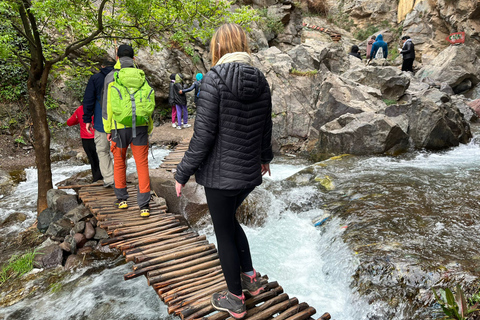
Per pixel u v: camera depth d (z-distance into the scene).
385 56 13.15
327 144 8.05
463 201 4.64
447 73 12.80
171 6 4.98
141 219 4.17
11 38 4.38
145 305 3.49
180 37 5.24
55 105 9.87
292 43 14.84
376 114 7.74
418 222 4.14
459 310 2.40
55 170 7.90
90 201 4.64
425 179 5.60
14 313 3.40
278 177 6.76
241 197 2.18
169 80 11.39
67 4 3.93
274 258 4.13
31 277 3.97
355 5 21.64
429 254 3.45
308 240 4.48
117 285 3.81
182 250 3.50
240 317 2.31
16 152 8.95
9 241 4.85
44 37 5.63
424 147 7.72
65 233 4.61
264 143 2.28
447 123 7.91
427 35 16.75
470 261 3.28
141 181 4.09
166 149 9.27
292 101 9.49
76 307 3.47
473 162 6.57
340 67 11.59
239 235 2.37
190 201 5.17
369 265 3.44
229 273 2.22
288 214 5.12
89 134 5.30
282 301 2.67
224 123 1.92
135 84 3.63
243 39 2.04
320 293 3.51
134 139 3.85
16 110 9.55
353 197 5.14
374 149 7.50
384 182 5.54
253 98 1.96
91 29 4.86
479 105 10.73
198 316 2.46
